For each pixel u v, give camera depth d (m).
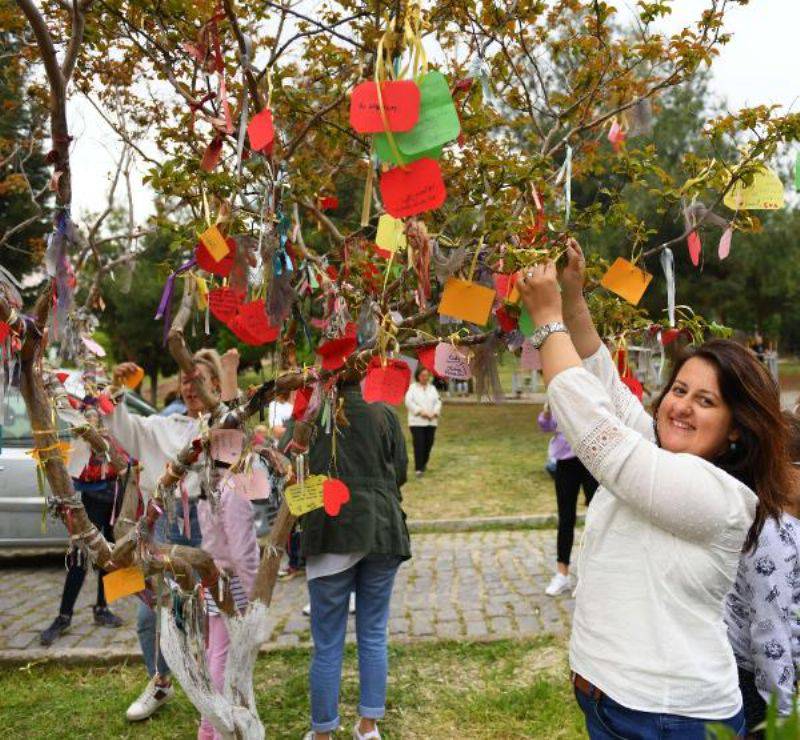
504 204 1.96
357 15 2.04
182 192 1.96
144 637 3.29
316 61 2.52
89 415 2.28
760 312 15.98
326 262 2.20
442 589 5.05
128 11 2.27
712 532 1.46
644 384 2.20
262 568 2.22
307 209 2.42
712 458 1.66
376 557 2.92
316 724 2.89
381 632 3.01
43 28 1.68
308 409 1.99
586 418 1.48
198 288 2.10
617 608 1.53
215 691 2.14
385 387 1.79
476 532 6.78
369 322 1.99
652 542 1.51
